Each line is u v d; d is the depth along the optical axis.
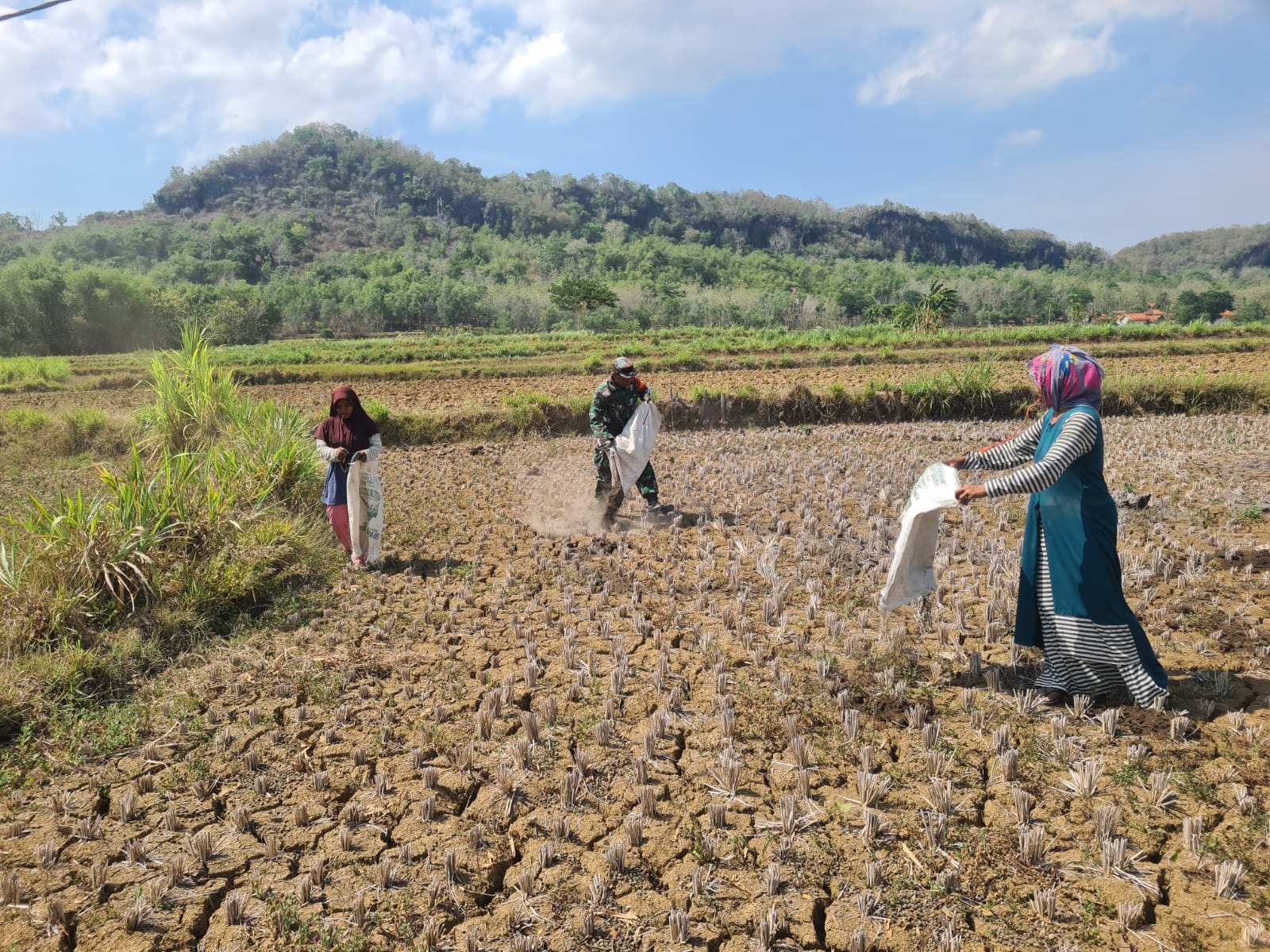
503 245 157.25
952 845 2.89
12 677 4.29
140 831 3.18
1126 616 3.55
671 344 34.91
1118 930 2.47
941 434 11.84
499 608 5.32
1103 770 3.26
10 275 53.62
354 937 2.57
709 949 2.50
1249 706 3.73
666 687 4.13
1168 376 16.06
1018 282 113.31
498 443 12.52
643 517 7.41
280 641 4.91
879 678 4.03
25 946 2.58
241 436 8.48
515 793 3.30
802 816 3.06
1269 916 2.48
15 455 11.76
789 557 6.07
